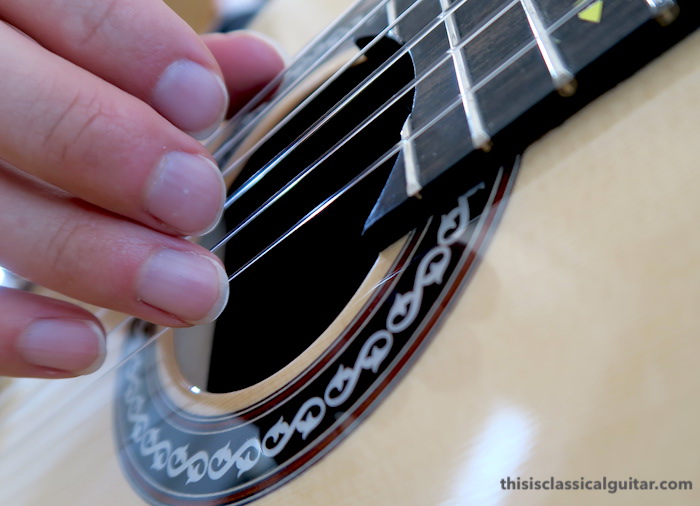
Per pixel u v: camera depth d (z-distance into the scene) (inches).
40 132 8.0
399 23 10.0
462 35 9.1
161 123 8.3
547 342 7.9
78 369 8.8
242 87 11.8
